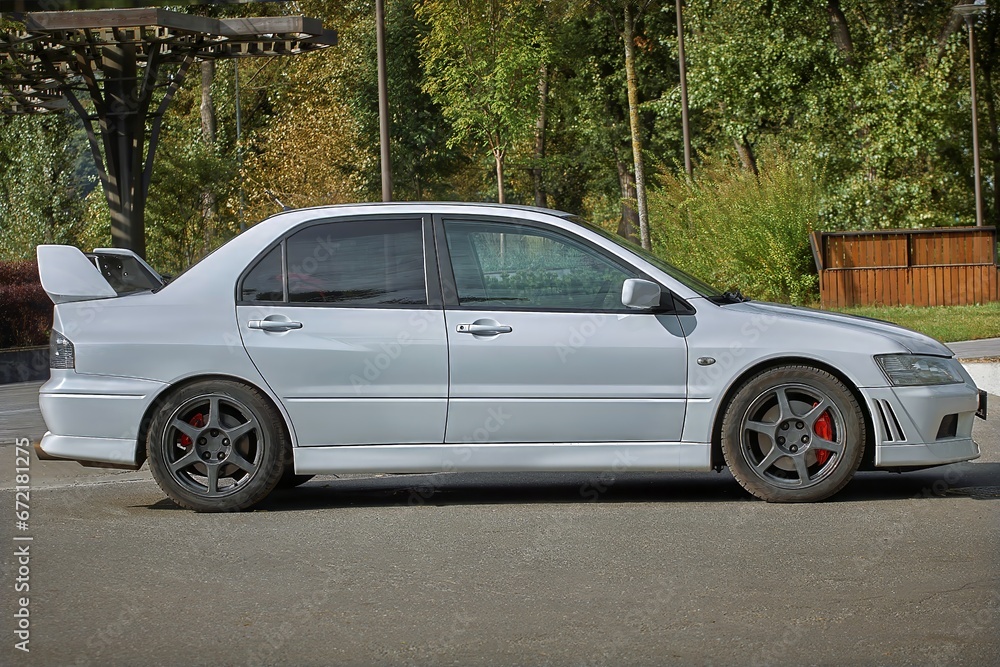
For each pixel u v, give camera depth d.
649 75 51.81
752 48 32.16
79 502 7.25
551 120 55.59
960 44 32.44
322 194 39.72
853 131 30.58
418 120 48.94
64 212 34.62
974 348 15.73
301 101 44.84
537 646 4.23
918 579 5.01
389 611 4.71
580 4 29.31
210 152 35.06
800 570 5.20
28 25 20.25
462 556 5.63
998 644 4.14
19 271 22.56
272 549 5.87
